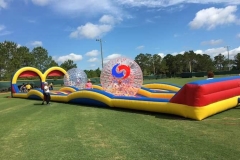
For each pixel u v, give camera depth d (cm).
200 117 628
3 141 548
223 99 712
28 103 1277
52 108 1027
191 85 639
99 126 637
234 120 614
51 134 582
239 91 796
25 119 798
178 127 576
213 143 448
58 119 764
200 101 626
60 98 1231
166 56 9494
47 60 6369
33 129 646
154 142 475
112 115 783
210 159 377
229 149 414
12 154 459
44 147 487
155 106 748
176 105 684
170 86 1248
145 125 619
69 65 6197
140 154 417
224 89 714
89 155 427
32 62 5456
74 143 501
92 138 529
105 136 539
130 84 1028
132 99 839
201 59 9338
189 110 643
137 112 811
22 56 5069
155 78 5494
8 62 4397
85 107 998
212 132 518
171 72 9294
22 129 654
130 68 1032
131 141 491
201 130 538
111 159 403
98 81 4034
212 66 9738
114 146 467
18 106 1173
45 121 744
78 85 1755
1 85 2695
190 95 640
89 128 621
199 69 9400
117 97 907
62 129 625
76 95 1100
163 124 616
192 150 420
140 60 9038
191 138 486
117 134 549
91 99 1015
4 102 1412
